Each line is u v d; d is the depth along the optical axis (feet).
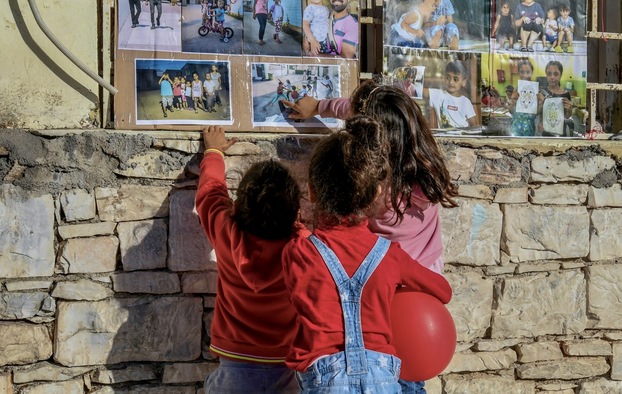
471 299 12.47
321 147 9.04
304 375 8.39
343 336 8.36
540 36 13.66
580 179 12.91
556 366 12.92
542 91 13.66
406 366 9.48
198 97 11.91
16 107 11.38
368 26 13.83
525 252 12.67
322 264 8.54
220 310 9.85
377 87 9.86
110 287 11.05
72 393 10.97
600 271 13.03
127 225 11.10
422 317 9.36
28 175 10.73
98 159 10.97
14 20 11.34
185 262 11.30
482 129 13.29
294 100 12.36
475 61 13.28
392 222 9.70
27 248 10.74
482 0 13.34
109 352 11.05
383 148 8.89
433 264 10.10
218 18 12.05
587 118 14.42
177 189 11.28
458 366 12.49
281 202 9.12
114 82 11.62
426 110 13.00
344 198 8.71
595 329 13.12
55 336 10.88
